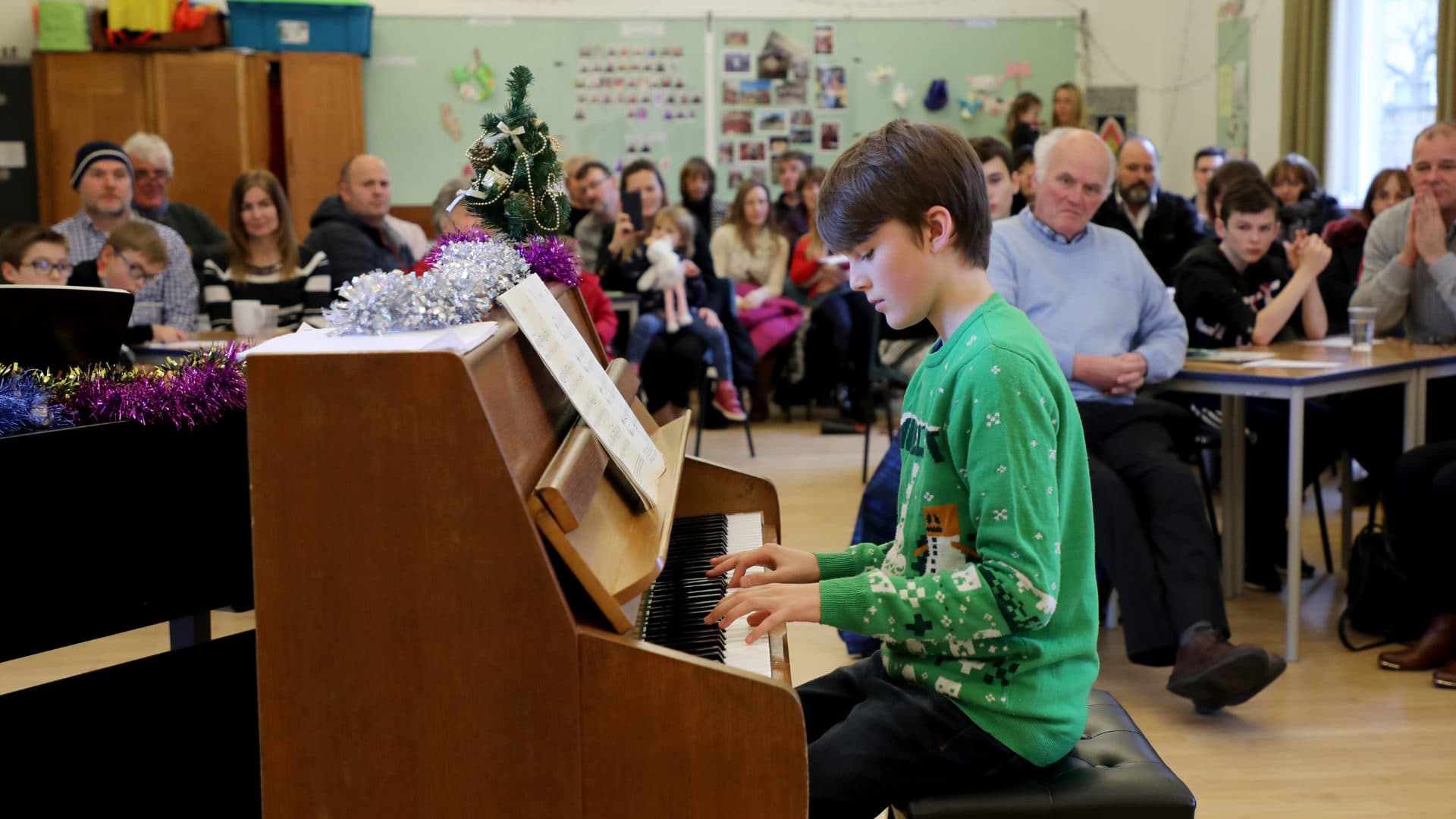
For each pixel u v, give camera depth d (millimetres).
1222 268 3666
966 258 1409
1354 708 2734
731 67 8156
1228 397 3498
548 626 1132
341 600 1137
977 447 1322
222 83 7680
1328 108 6488
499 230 1797
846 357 6199
